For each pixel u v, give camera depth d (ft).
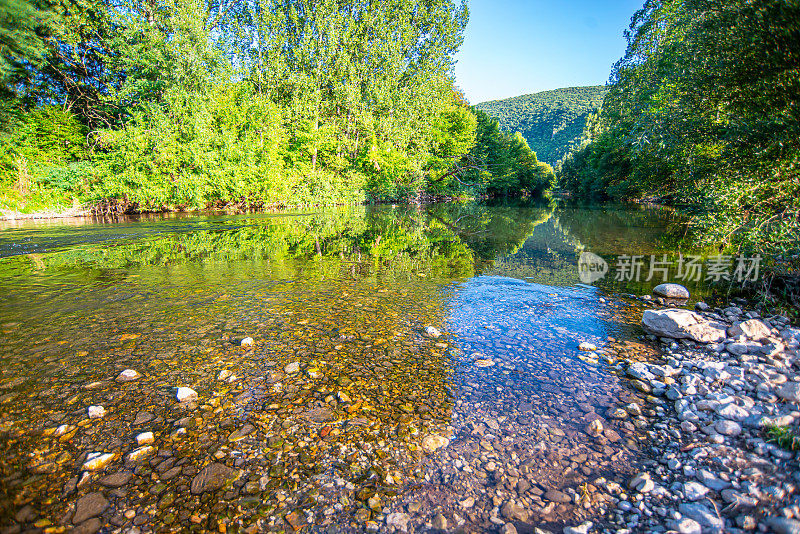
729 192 20.35
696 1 21.75
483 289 20.51
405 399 9.92
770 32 16.15
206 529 6.05
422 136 96.53
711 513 6.33
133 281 20.35
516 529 6.18
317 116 80.84
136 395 9.77
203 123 54.44
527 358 12.44
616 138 71.20
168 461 7.52
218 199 59.06
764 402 9.46
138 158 48.52
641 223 51.67
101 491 6.76
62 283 19.71
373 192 91.35
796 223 17.15
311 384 10.50
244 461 7.57
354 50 90.12
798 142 17.08
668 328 13.98
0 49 27.43
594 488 7.11
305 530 6.07
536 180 222.69
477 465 7.65
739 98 20.47
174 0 61.67
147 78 61.11
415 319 15.78
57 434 8.21
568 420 9.22
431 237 40.04
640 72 47.34
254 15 84.84
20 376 10.54
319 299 18.15
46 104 59.62
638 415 9.43
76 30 57.52
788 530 5.70
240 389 10.15
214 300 17.53
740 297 18.93
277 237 36.60
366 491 6.92
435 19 98.78
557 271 24.82
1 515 6.17
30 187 45.73
